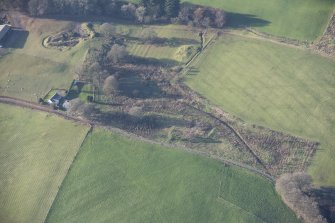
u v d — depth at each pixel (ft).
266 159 376.68
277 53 460.96
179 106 420.77
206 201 344.28
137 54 471.21
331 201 343.46
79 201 346.33
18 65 457.68
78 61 458.50
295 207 336.90
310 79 433.07
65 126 399.44
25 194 351.87
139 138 390.42
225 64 457.27
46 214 338.54
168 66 459.32
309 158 375.04
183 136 393.70
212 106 420.36
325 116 402.31
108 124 402.31
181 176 360.69
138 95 431.43
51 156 376.89
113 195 349.41
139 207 341.62
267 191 352.90
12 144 388.37
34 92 432.66
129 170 365.20
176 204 342.64
